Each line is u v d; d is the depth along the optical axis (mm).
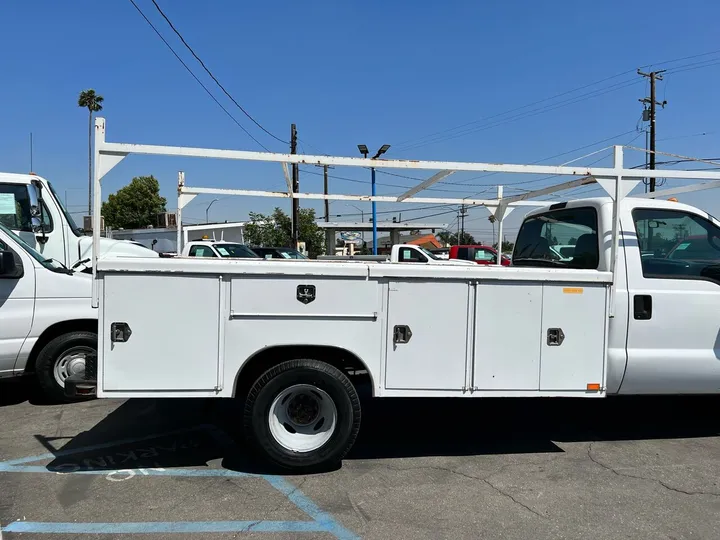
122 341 3771
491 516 3508
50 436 4930
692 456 4594
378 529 3328
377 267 3973
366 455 4551
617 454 4629
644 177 4270
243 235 28531
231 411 5707
